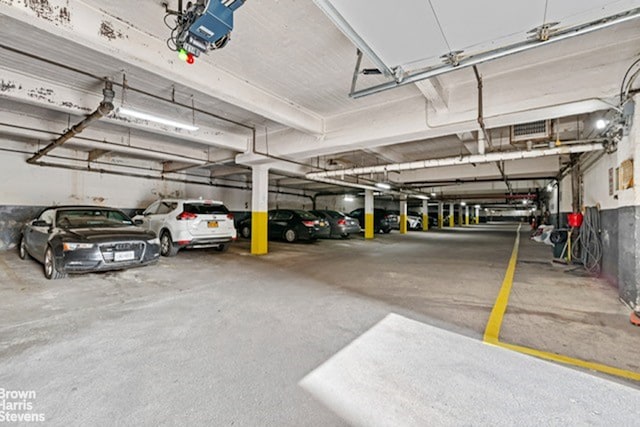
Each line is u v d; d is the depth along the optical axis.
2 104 5.02
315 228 9.98
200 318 2.99
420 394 1.79
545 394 1.79
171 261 6.08
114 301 3.50
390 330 2.73
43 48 3.20
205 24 1.99
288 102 4.58
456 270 5.51
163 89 4.21
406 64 2.59
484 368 2.08
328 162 9.11
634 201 3.11
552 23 2.00
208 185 11.61
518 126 5.15
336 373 2.01
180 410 1.63
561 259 6.32
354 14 1.96
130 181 9.30
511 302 3.58
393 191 13.54
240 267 5.61
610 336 2.59
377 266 5.88
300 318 3.02
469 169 9.66
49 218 5.22
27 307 3.24
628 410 1.64
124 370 2.02
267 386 1.86
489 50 2.38
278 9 2.49
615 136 3.46
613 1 1.78
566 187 7.92
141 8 2.54
